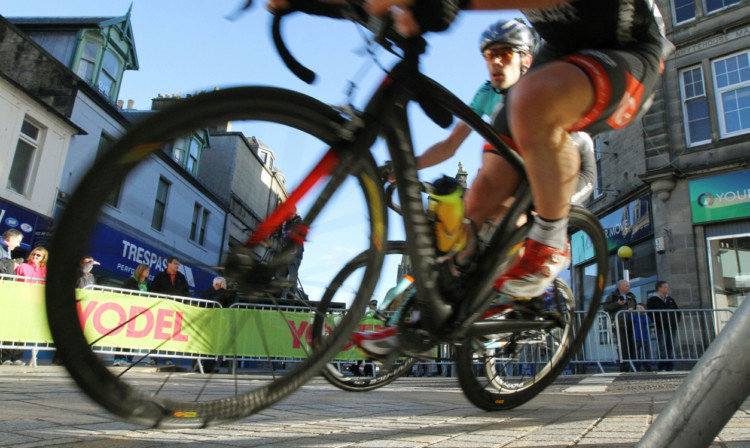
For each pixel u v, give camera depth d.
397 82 1.38
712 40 11.86
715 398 0.69
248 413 1.35
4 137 11.38
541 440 1.48
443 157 2.15
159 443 1.38
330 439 1.49
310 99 1.28
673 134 12.08
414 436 1.56
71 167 13.44
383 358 1.82
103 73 15.29
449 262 1.67
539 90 1.50
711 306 10.80
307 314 1.64
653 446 0.72
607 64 1.57
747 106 11.29
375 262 1.54
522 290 1.85
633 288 12.86
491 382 2.40
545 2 1.27
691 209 11.39
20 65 13.76
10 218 11.45
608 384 4.84
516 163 1.73
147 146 1.04
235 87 1.15
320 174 1.31
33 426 1.55
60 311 0.99
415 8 1.21
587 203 15.38
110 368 1.12
